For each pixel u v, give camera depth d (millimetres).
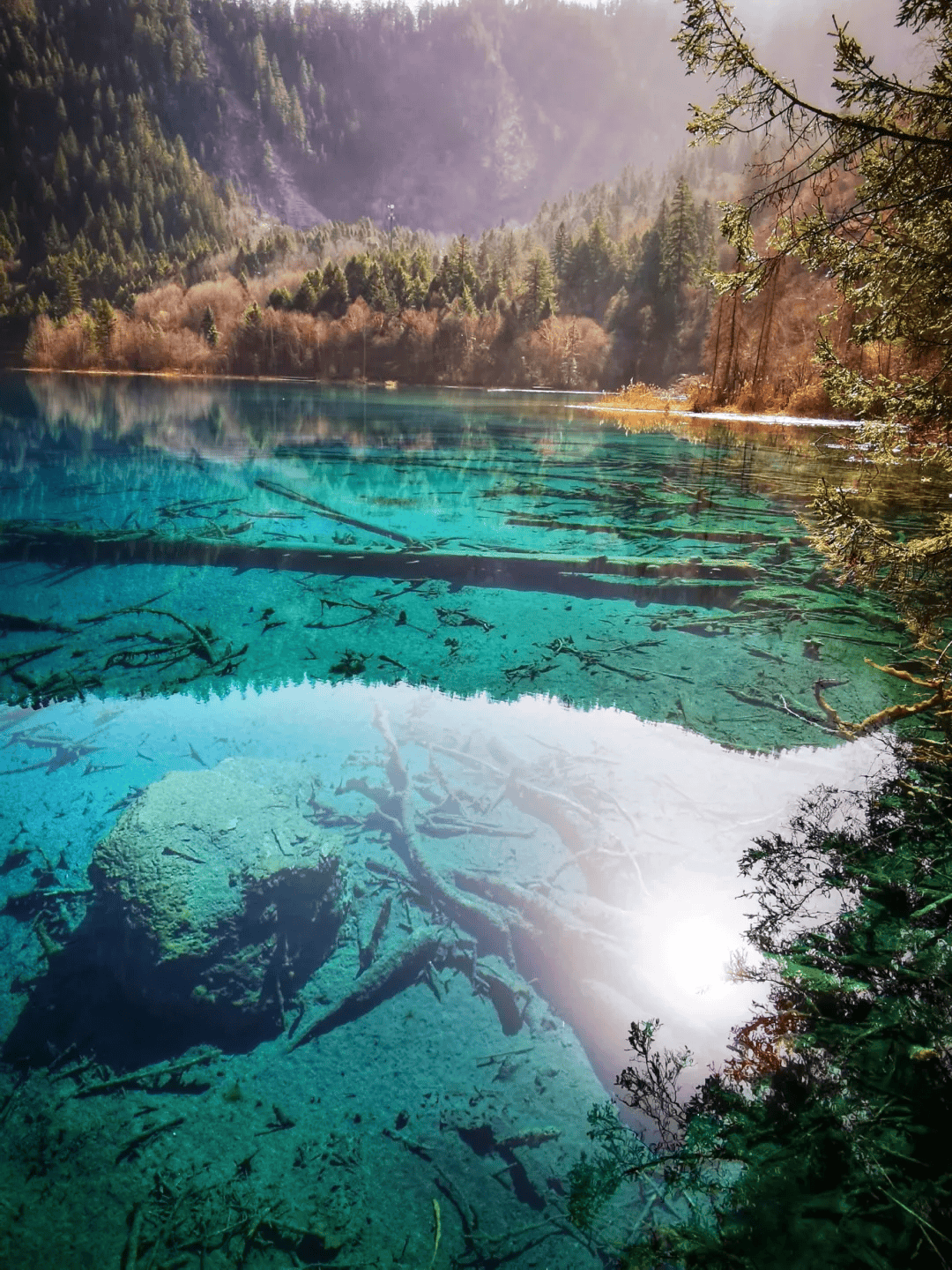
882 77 2986
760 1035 1856
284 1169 1607
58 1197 1549
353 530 7668
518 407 29328
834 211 3559
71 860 2576
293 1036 1972
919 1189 1444
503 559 6469
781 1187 1478
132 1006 2051
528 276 68688
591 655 4594
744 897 2371
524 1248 1420
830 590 5852
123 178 171125
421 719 3701
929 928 2176
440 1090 1794
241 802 2592
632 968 2102
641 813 2863
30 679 4137
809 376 23969
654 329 60719
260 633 4922
